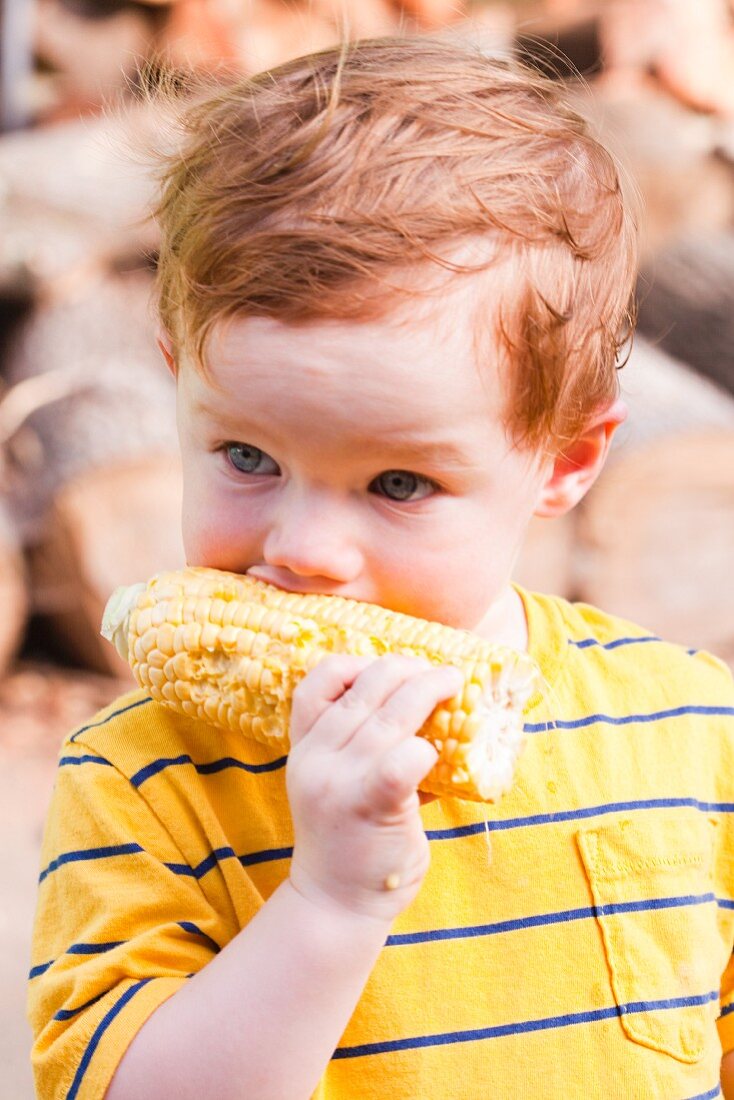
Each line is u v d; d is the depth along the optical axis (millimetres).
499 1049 1381
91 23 7367
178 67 2438
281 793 1426
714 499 5273
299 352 1235
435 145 1335
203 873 1390
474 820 1442
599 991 1425
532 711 1528
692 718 1604
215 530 1363
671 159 6723
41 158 5887
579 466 1597
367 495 1318
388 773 1179
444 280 1270
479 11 7266
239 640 1332
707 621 5379
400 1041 1363
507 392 1330
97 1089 1241
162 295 1498
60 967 1352
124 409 5230
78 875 1384
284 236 1247
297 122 1358
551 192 1386
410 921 1397
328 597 1352
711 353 6309
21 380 5645
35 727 5035
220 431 1317
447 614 1373
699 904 1509
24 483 5188
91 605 5109
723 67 7223
